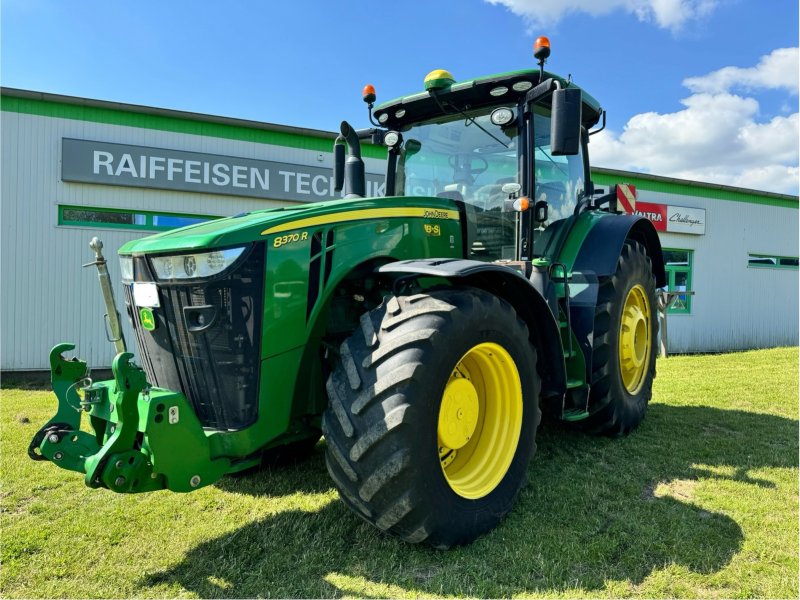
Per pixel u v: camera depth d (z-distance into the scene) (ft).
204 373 7.91
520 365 8.79
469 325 7.82
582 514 8.82
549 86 10.20
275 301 7.84
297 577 7.07
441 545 7.48
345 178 12.46
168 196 28.45
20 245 26.14
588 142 15.02
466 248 11.03
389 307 7.92
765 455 11.84
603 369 12.27
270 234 7.84
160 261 8.09
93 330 27.32
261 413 7.79
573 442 12.82
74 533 8.39
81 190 26.94
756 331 47.06
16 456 12.19
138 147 27.58
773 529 8.32
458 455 8.70
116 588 6.92
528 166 11.08
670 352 43.16
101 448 7.08
